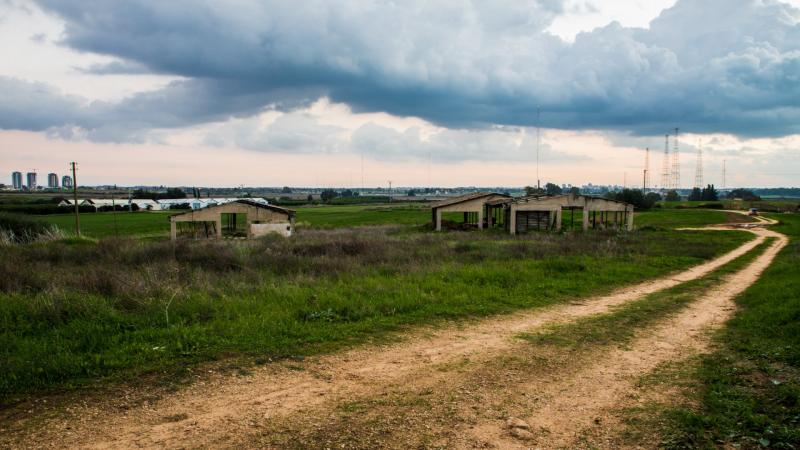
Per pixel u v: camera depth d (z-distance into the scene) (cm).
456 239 3428
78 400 604
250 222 4259
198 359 759
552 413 609
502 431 555
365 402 629
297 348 839
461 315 1132
